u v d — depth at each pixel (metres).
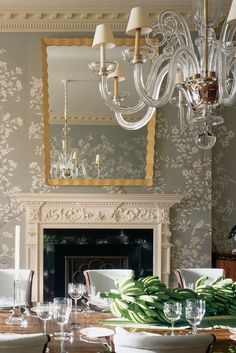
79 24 4.84
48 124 4.82
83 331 2.36
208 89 2.76
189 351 1.95
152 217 4.83
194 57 2.88
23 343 1.89
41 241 4.79
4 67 4.84
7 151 4.81
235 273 4.68
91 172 4.86
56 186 4.84
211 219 4.92
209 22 2.73
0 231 4.78
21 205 4.80
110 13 4.75
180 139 4.90
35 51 4.85
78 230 4.86
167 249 4.83
